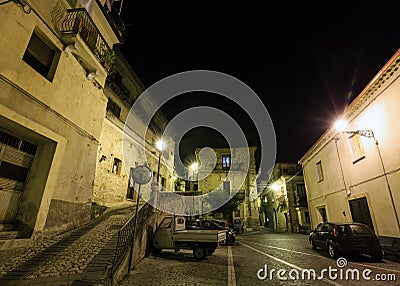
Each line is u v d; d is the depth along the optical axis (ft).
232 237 46.24
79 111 32.48
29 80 24.57
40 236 23.88
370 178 37.35
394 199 32.32
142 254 27.68
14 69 22.97
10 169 24.06
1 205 22.85
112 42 43.34
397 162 31.78
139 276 20.51
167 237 31.48
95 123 36.09
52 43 28.81
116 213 36.32
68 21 31.19
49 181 25.59
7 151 23.82
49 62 28.99
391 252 30.01
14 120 22.03
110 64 39.19
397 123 31.86
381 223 34.81
